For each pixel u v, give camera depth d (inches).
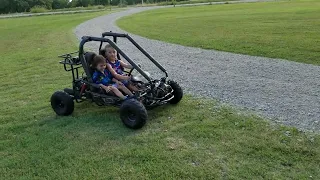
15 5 3533.5
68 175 159.6
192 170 157.8
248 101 247.1
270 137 185.6
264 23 762.8
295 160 163.0
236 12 1218.6
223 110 229.1
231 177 151.5
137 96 208.1
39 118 234.4
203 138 189.0
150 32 745.0
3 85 337.4
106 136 197.9
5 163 173.8
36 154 181.5
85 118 226.4
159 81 221.5
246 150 173.3
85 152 180.5
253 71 341.7
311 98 248.7
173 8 1963.6
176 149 177.9
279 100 247.1
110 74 223.1
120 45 570.3
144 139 191.0
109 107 244.4
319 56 389.7
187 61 411.5
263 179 149.6
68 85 315.9
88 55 225.3
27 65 429.7
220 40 553.0
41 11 2731.3
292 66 353.7
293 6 1370.6
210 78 321.1
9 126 221.8
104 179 155.0
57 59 453.7
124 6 3036.4
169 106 239.9
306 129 193.8
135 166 164.4
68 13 2103.8
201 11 1455.5
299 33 568.1
